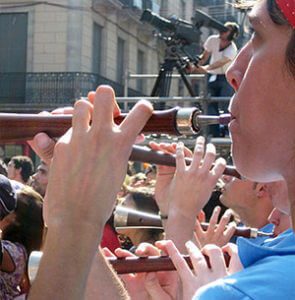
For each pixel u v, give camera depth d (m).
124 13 28.20
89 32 26.86
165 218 3.41
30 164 8.52
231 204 3.79
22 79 26.67
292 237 1.86
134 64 29.72
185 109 1.80
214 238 3.14
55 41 26.50
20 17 26.86
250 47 1.78
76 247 1.53
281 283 1.56
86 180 1.57
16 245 3.94
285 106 1.60
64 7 26.39
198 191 2.88
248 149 1.68
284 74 1.59
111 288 2.07
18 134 1.92
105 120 1.61
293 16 1.57
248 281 1.57
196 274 2.25
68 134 1.65
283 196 2.26
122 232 4.29
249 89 1.65
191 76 10.32
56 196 1.58
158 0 26.66
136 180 6.78
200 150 2.92
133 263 2.62
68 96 26.17
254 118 1.64
